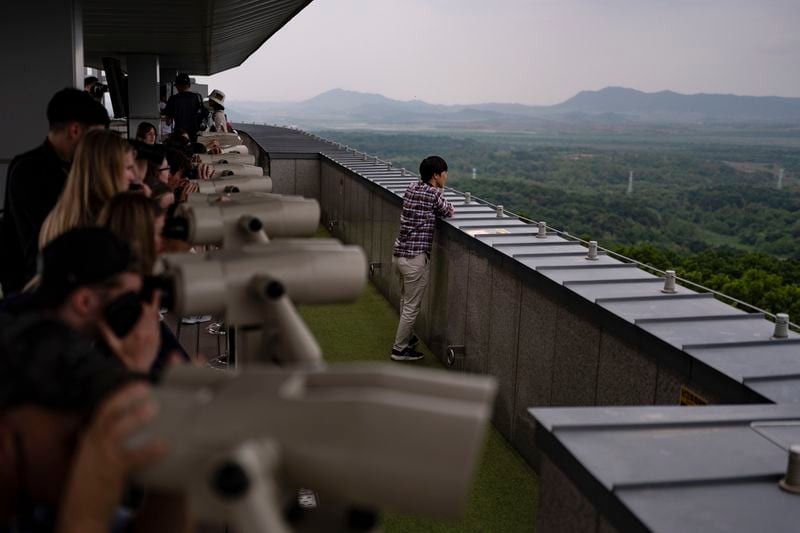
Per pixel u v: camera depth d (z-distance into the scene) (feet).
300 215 8.44
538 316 16.33
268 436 2.47
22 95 20.47
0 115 20.43
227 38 57.77
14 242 11.59
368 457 2.40
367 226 34.09
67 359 3.86
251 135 69.56
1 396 3.82
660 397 11.69
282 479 2.52
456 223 22.27
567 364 14.97
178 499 3.94
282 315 4.80
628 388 12.67
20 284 11.53
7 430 3.87
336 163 42.70
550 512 8.38
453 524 14.39
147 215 7.52
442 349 23.38
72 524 2.92
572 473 7.74
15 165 11.51
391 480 2.43
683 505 6.75
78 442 3.85
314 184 50.26
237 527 2.33
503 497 15.49
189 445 2.52
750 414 8.78
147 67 62.95
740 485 7.18
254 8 39.29
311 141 62.44
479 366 20.10
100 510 2.91
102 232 5.06
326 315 28.81
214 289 4.97
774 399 9.16
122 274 5.04
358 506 2.52
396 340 23.70
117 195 7.58
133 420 2.76
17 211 11.40
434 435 2.38
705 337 11.50
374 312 29.19
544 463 8.52
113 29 45.19
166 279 5.19
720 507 6.72
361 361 23.90
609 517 6.98
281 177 49.57
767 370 10.08
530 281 16.47
